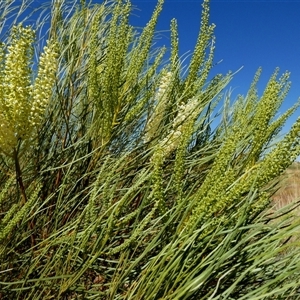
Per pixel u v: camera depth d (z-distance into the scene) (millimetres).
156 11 1998
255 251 1344
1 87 1523
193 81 2117
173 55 2166
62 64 2381
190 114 1946
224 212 1425
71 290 1596
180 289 1272
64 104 2268
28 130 1619
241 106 2154
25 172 2045
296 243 1242
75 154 1980
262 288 1245
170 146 1971
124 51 1892
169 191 2029
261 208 1466
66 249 1592
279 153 1310
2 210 1974
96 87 1943
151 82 2301
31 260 1717
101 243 1604
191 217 1350
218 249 1391
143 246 1777
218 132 2398
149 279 1320
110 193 1608
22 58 1511
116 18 1910
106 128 1962
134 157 2170
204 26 2078
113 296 1435
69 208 2021
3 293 1705
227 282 1456
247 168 1542
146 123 2211
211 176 1380
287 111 1528
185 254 1345
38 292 1706
